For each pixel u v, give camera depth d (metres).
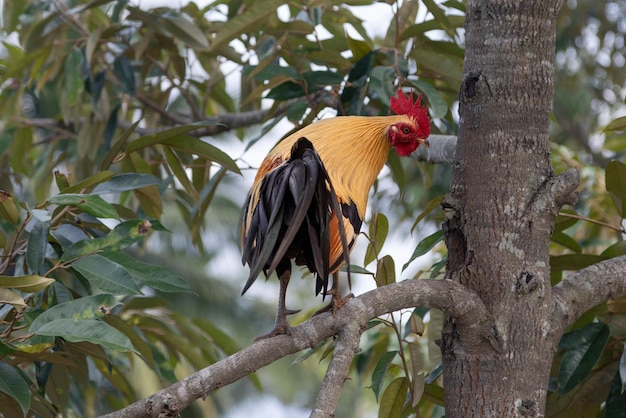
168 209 18.70
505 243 4.56
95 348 5.46
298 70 7.02
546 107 4.70
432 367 5.64
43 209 4.64
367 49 7.22
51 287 5.03
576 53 13.94
